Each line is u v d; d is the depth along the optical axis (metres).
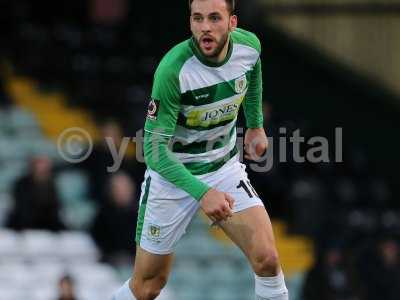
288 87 61.00
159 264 24.53
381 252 46.16
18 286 42.78
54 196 44.50
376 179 57.88
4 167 49.16
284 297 23.33
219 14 22.44
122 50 58.56
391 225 52.50
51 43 56.56
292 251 49.44
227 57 23.03
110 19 61.56
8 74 55.62
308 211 50.41
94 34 58.78
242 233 23.31
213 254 48.19
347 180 55.03
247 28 61.00
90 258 44.25
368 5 61.56
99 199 46.94
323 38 61.84
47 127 52.31
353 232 51.00
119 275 43.97
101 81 55.62
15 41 56.53
